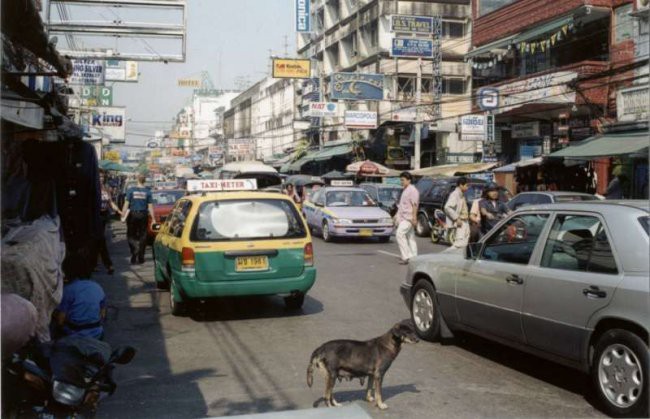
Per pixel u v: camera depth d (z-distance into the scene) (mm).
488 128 26938
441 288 6789
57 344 3715
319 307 9055
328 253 15727
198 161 94750
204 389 5453
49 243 5836
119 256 15477
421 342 7082
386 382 5598
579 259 5129
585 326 4898
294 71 42844
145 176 14266
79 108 25875
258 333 7523
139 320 8312
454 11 42625
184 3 14945
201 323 8102
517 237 5934
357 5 46656
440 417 4703
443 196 19016
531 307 5434
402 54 33500
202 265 7977
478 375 5812
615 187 17938
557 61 25109
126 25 14742
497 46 27234
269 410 4914
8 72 7656
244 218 8336
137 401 5141
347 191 19938
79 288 4973
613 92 21031
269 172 28531
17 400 3396
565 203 5613
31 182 8344
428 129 34688
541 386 5484
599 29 22594
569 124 23859
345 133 45406
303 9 44562
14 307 3158
